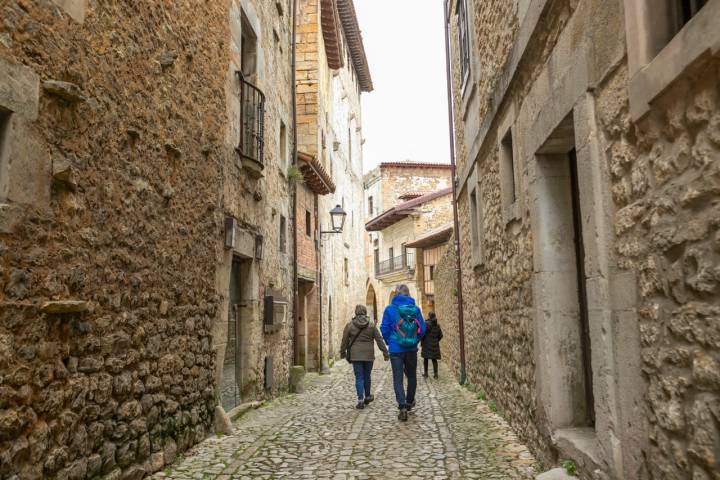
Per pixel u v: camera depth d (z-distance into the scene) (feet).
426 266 83.82
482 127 21.99
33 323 9.92
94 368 11.93
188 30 17.71
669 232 7.01
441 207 90.27
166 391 15.67
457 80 32.17
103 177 12.41
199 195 18.49
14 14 9.50
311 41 51.29
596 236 9.46
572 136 12.26
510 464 14.51
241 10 24.21
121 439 12.98
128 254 13.55
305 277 43.27
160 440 15.11
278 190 32.89
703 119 6.13
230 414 22.11
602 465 9.52
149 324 14.67
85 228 11.68
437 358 37.81
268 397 28.55
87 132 11.74
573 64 10.41
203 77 19.08
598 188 9.48
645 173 7.71
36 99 10.01
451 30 34.71
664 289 7.21
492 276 21.85
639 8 7.45
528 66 14.24
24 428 9.64
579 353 13.14
